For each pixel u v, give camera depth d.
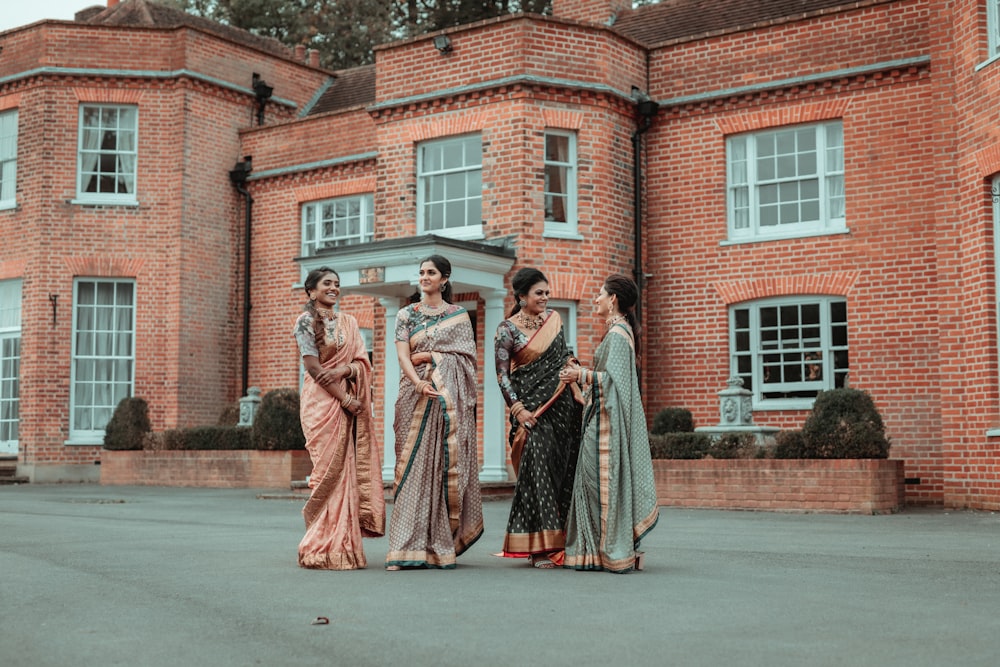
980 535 9.77
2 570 6.84
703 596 5.78
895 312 15.89
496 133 17.19
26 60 21.59
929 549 8.46
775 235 16.95
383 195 18.34
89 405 21.25
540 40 17.17
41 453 20.80
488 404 16.33
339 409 7.15
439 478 7.12
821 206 16.73
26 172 21.44
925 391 15.56
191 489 18.06
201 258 21.58
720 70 17.66
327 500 7.11
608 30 17.53
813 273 16.58
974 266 13.38
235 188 22.33
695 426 17.44
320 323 7.19
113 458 19.95
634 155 18.02
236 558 7.57
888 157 16.11
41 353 20.95
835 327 16.50
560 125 17.25
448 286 7.48
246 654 4.31
